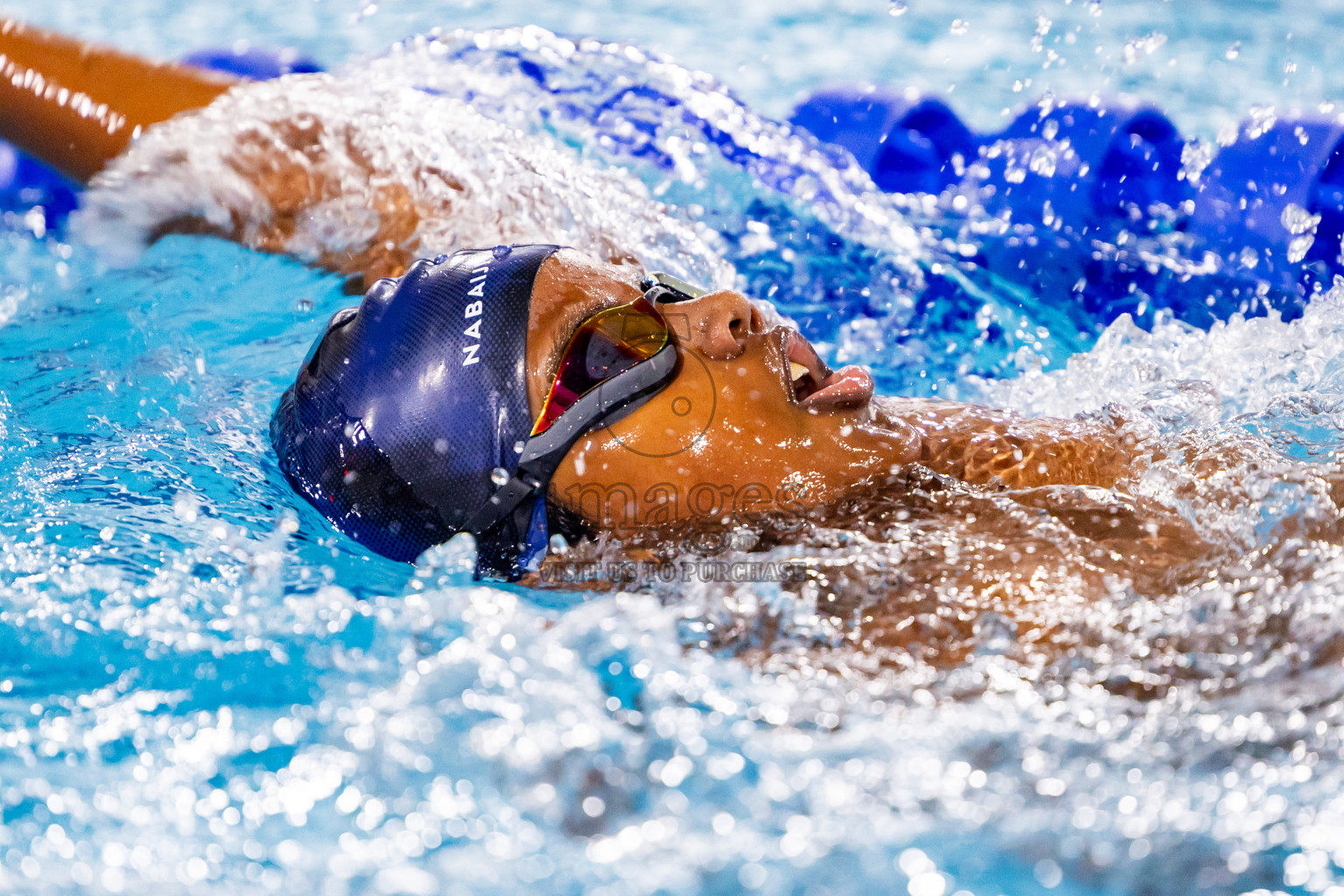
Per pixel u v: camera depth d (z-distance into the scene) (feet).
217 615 10.62
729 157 25.40
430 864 7.43
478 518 11.48
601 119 25.95
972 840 7.40
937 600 10.36
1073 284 22.58
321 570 11.56
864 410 12.46
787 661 9.70
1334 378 16.28
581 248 18.85
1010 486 12.93
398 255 18.67
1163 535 11.26
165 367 16.70
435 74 26.73
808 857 7.31
